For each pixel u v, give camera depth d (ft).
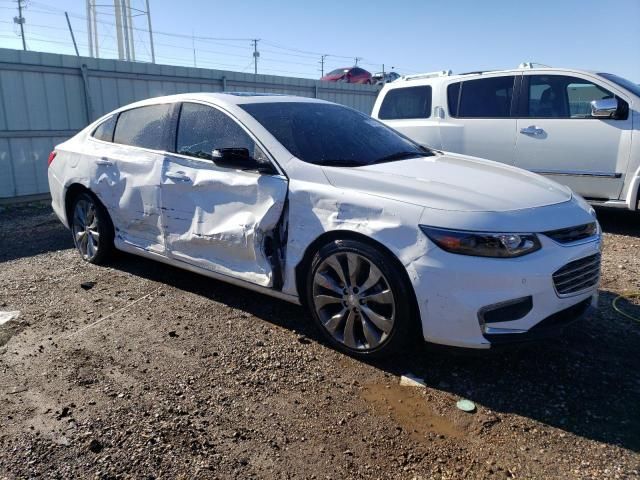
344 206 10.71
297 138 12.51
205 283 15.39
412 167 11.98
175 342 11.82
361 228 10.37
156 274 16.19
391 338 10.30
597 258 10.73
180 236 13.74
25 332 12.43
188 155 13.73
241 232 12.23
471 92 24.09
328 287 11.08
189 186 13.34
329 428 8.89
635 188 20.25
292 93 45.62
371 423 9.02
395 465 8.05
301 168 11.61
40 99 30.89
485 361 10.89
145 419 9.09
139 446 8.42
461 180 11.16
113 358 11.16
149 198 14.40
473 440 8.58
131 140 15.39
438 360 10.95
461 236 9.51
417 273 9.72
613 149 20.65
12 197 30.48
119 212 15.42
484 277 9.37
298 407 9.45
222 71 39.60
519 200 10.41
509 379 10.25
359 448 8.41
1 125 29.45
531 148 22.47
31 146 30.89
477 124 23.72
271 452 8.32
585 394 9.73
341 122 14.14
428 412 9.30
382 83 70.85
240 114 12.98
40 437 8.66
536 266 9.46
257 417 9.17
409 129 25.62
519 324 9.53
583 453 8.21
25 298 14.53
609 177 20.86
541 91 22.47
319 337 12.01
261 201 11.93
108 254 16.92
